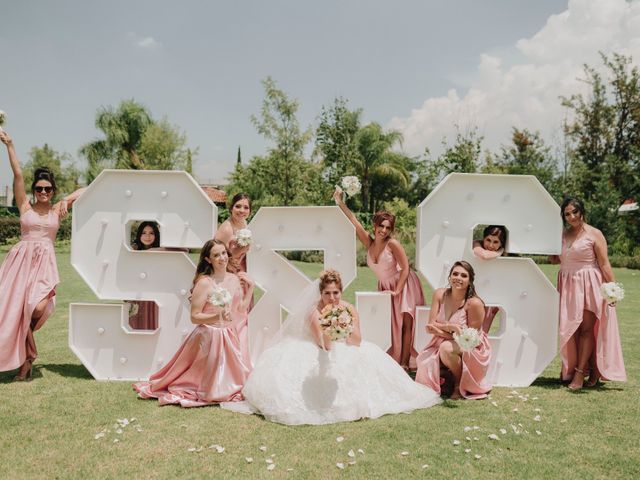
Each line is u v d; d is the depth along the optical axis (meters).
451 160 21.91
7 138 5.25
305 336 4.63
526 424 4.12
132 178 5.40
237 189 27.22
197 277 4.93
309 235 5.45
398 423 4.12
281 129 20.50
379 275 5.75
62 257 19.55
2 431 3.84
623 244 24.27
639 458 3.48
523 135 34.00
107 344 5.36
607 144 31.67
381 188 41.53
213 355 4.70
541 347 5.41
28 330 5.12
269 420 4.16
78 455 3.44
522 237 5.43
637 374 5.75
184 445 3.62
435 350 5.02
